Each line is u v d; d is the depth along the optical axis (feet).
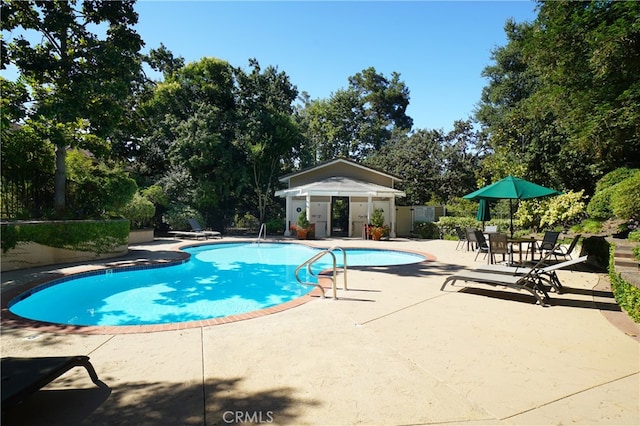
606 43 32.68
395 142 127.24
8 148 40.42
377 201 81.56
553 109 46.50
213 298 29.76
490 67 118.01
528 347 15.38
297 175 81.10
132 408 10.68
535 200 57.67
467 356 14.44
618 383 12.15
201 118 82.43
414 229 79.15
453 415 10.30
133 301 28.76
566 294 24.99
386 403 10.96
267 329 17.85
